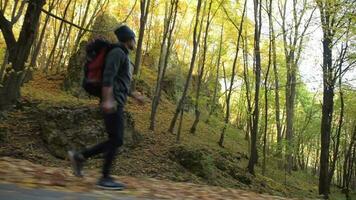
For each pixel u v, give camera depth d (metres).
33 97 19.50
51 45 40.00
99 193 4.45
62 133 15.47
